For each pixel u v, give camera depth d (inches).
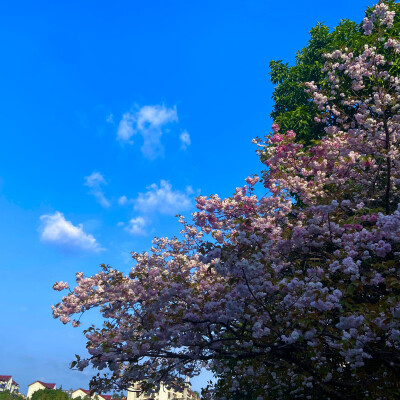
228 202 438.3
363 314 253.8
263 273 298.8
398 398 285.1
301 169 421.1
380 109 384.5
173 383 420.8
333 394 308.8
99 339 365.4
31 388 3651.6
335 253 294.8
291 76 818.2
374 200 411.5
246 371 380.2
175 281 354.3
